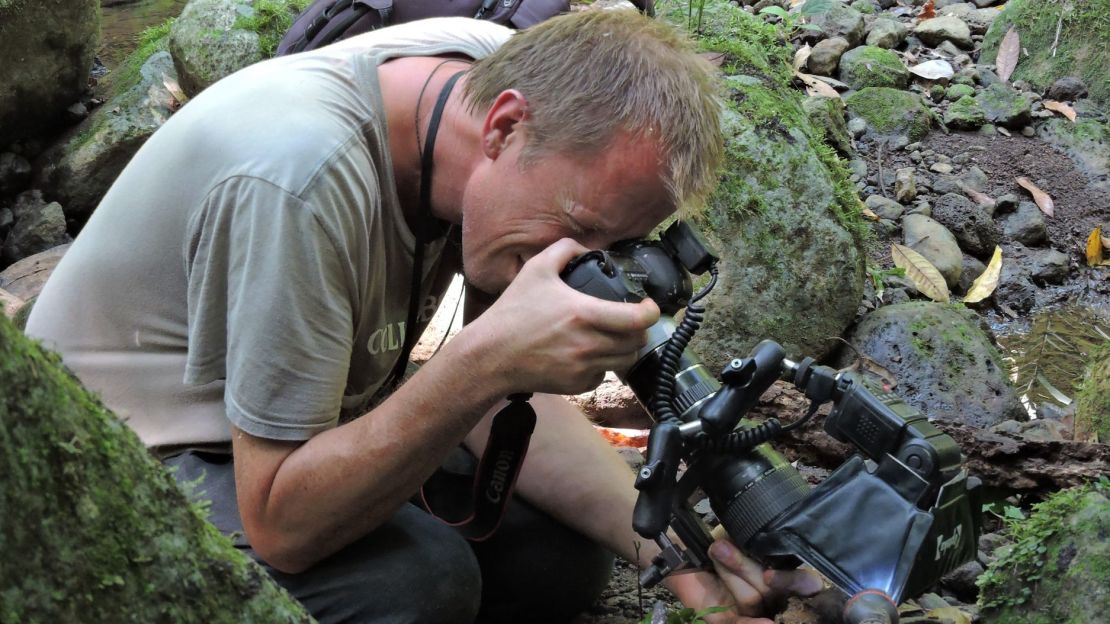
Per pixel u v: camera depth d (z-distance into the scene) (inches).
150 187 67.1
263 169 61.4
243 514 65.7
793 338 124.6
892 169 171.5
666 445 59.0
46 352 40.3
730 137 123.6
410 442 61.5
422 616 68.4
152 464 42.3
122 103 163.0
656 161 58.4
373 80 66.3
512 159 60.3
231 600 43.6
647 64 59.1
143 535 40.4
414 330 74.2
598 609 86.4
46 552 36.9
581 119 58.1
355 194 62.9
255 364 61.7
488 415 83.4
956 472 59.9
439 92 65.6
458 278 120.5
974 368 124.5
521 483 80.6
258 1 157.8
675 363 62.8
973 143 177.9
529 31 62.8
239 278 62.1
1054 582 67.9
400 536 70.2
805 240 124.6
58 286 71.1
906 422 59.6
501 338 58.7
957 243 160.4
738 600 66.3
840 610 63.7
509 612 82.7
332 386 63.8
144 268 68.1
